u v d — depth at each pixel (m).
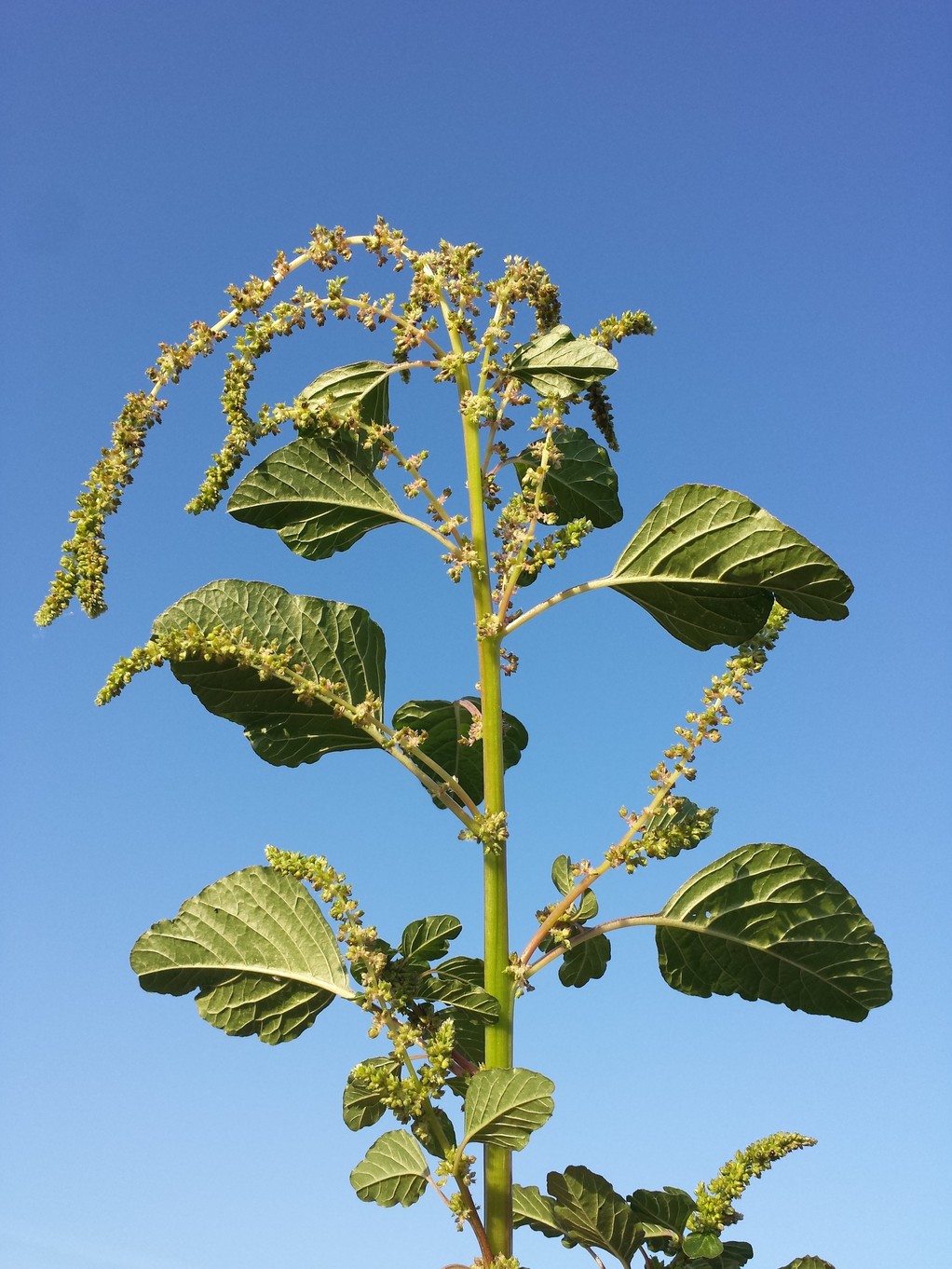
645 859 0.30
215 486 0.32
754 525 0.30
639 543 0.32
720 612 0.32
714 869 0.32
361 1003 0.30
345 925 0.30
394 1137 0.29
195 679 0.31
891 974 0.32
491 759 0.32
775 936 0.32
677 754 0.31
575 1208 0.32
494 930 0.31
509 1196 0.29
